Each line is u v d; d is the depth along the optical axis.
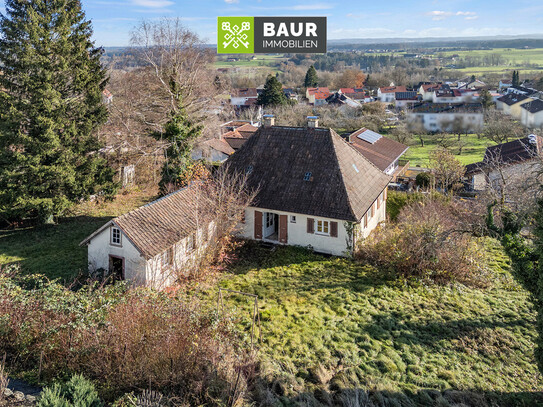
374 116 80.94
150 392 11.77
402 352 16.95
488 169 39.97
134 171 40.75
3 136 26.67
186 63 40.12
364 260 25.06
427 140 77.19
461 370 16.14
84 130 30.02
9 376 12.54
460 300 21.31
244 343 16.33
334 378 14.74
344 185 25.83
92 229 30.06
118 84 45.19
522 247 15.27
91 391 10.59
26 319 14.14
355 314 19.45
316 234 26.12
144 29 37.91
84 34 30.31
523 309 20.70
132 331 13.42
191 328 14.78
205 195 25.42
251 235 27.73
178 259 22.91
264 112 83.06
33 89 26.92
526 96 80.12
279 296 20.92
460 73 166.25
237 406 11.85
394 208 33.25
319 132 28.14
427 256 23.36
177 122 33.84
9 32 26.78
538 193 19.20
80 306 14.96
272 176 27.62
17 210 27.83
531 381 15.77
